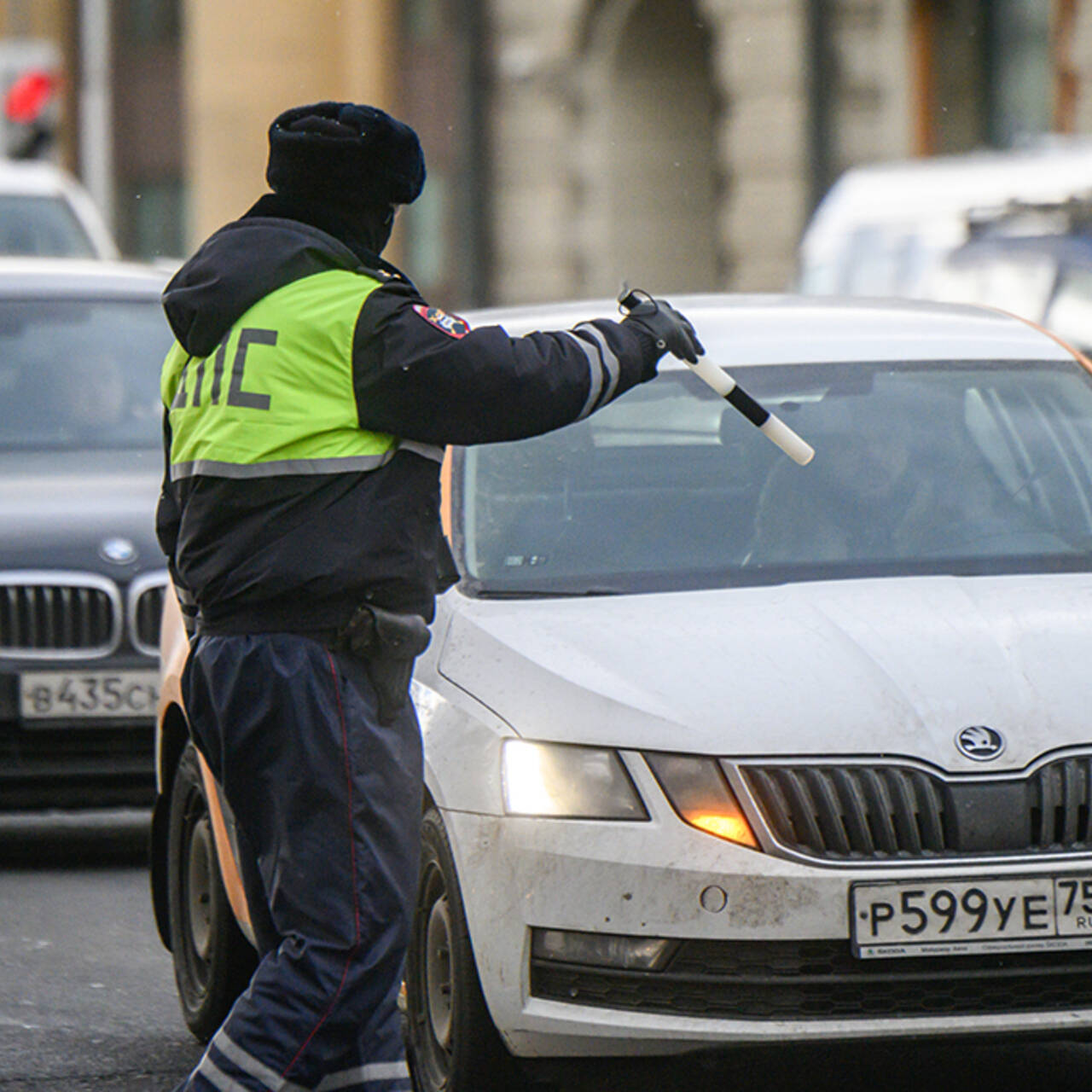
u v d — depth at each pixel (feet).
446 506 73.87
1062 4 292.20
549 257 341.00
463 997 63.26
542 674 64.18
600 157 337.31
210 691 55.16
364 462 54.44
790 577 70.95
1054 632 65.57
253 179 390.63
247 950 75.97
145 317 127.85
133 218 421.59
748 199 318.24
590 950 61.52
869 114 310.45
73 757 107.04
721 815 60.95
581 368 55.11
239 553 54.54
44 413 122.21
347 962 54.13
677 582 70.64
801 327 81.97
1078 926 60.80
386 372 53.98
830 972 60.64
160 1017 82.07
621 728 62.13
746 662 63.77
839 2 309.83
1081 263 196.44
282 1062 53.83
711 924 60.44
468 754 63.77
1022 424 77.46
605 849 61.26
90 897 102.27
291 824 54.34
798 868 60.39
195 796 79.87
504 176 345.10
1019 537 73.36
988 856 60.85
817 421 76.43
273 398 54.24
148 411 123.44
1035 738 61.87
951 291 207.51
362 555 54.34
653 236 338.54
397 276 55.62
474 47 346.33
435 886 65.72
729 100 319.88
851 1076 71.72
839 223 227.61
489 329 54.80
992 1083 70.54
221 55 391.24
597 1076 71.67
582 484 74.33
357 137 55.62
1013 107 301.22
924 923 60.39
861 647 64.34
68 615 106.73
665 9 329.52
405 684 55.26
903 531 73.15
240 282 55.01
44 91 256.52
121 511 109.91
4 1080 74.18
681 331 57.47
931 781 61.21
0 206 196.95
